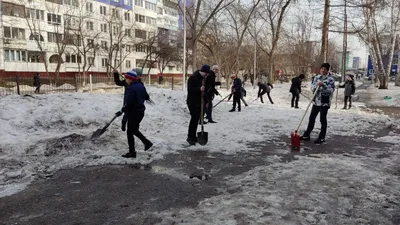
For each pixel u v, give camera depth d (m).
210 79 8.23
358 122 10.67
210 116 10.21
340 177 4.81
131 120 5.86
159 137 7.67
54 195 4.19
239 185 4.52
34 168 5.23
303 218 3.50
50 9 41.44
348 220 3.48
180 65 61.12
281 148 6.84
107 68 44.78
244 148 6.76
